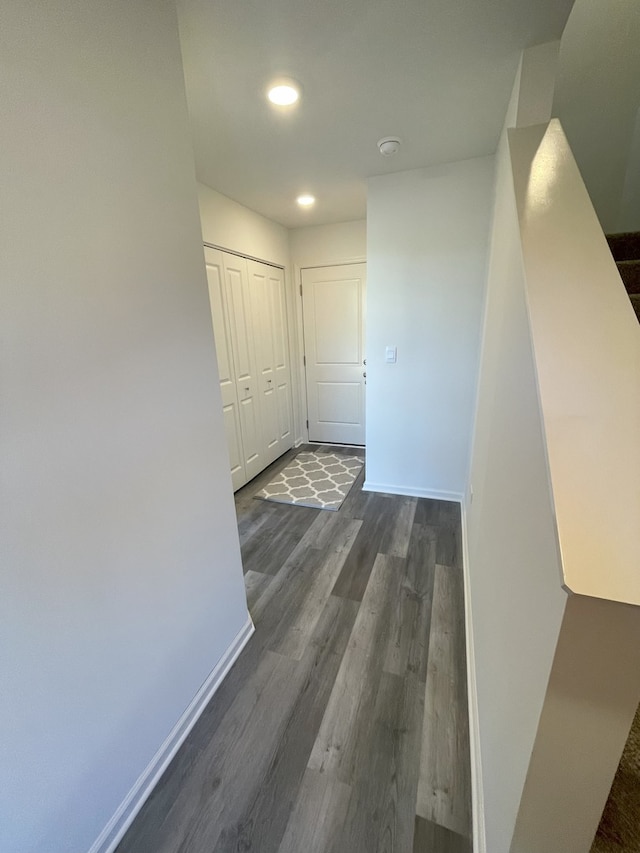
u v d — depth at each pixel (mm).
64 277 795
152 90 982
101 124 853
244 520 2674
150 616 1085
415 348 2666
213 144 1903
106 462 916
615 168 2207
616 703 499
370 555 2211
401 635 1631
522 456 854
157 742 1140
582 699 514
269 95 1502
